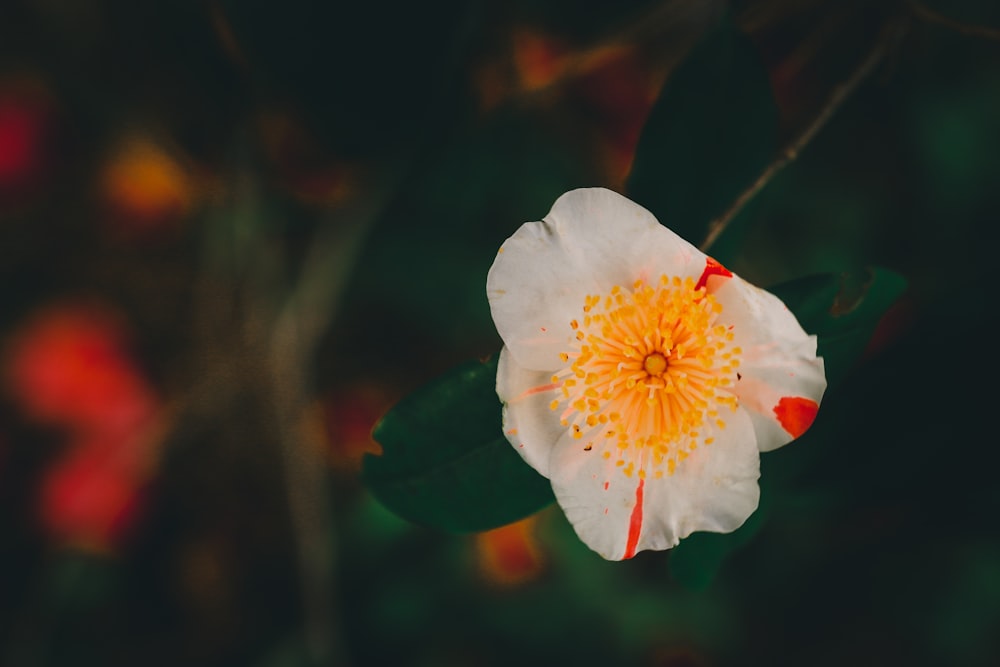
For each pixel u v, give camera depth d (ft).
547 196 1.35
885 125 1.36
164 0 1.13
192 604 1.74
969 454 1.08
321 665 1.36
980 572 1.41
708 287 0.93
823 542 1.41
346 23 1.01
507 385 0.92
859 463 1.09
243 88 1.15
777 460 1.08
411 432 0.96
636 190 1.02
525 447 0.93
